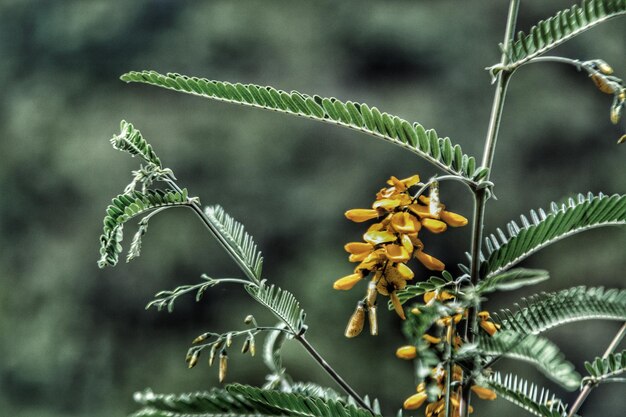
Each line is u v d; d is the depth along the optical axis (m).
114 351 27.23
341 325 23.73
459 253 23.41
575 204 1.94
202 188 29.05
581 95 28.31
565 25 1.97
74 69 33.59
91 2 34.44
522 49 1.99
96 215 30.28
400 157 27.98
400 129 1.92
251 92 1.99
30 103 32.81
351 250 1.90
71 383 27.12
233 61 33.06
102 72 33.47
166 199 2.06
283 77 31.86
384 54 30.97
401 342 21.39
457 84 30.09
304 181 28.61
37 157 31.19
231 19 32.94
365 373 21.39
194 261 27.14
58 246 30.03
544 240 1.94
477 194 1.93
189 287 2.06
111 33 33.94
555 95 28.25
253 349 2.00
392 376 21.27
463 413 1.90
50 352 27.22
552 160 27.95
